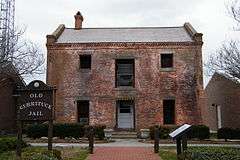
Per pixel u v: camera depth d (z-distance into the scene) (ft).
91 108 102.06
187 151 43.09
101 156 52.85
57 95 102.78
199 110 100.58
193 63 102.83
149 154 54.95
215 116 130.82
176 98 101.50
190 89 101.81
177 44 103.40
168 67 103.71
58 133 86.02
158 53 103.65
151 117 101.09
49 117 48.55
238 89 108.47
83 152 56.18
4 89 100.42
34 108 48.65
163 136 85.87
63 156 51.29
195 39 103.55
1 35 75.00
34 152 42.75
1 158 43.65
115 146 68.39
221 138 88.17
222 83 121.19
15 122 108.37
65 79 103.55
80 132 85.87
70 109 102.22
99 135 83.97
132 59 104.12
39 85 48.98
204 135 85.35
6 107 104.17
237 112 110.11
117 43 103.96
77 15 122.21
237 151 41.68
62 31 116.88
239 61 80.33
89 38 110.63
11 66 73.31
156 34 113.29
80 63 104.78
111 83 102.99
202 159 38.45
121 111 103.60
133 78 103.96
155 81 102.53
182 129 46.57
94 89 102.94
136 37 110.52
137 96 102.06
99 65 103.86
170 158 49.19
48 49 104.83
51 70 103.86
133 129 101.60
